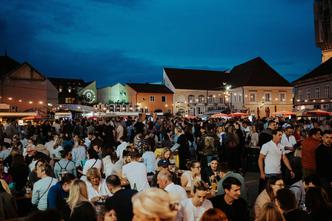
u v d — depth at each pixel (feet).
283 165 33.47
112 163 31.99
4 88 159.33
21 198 26.66
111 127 62.80
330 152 25.44
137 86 212.02
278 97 202.59
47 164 24.02
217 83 224.74
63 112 129.18
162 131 62.34
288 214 14.94
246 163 49.29
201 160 42.27
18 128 80.79
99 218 15.51
